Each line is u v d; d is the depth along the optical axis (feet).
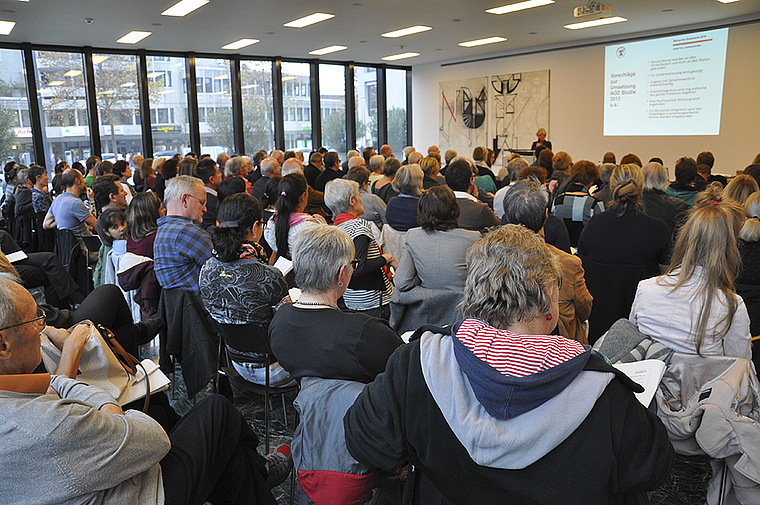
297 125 37.70
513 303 3.37
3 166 27.76
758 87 27.12
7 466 3.45
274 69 35.68
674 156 30.78
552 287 3.48
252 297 6.97
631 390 3.07
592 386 2.91
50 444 3.49
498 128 38.42
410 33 28.48
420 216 8.25
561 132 35.32
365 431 3.56
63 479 3.55
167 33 26.07
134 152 31.81
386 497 6.43
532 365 2.93
